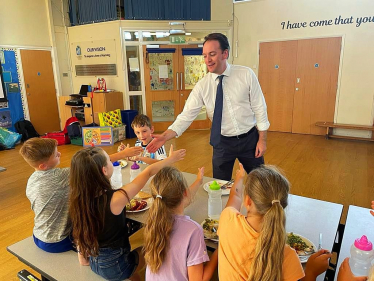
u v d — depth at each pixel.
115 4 6.11
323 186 3.35
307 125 6.05
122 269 1.35
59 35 6.75
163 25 6.23
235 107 2.07
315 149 4.89
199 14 6.26
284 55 5.98
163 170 1.18
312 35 5.63
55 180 1.51
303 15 5.65
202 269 1.13
